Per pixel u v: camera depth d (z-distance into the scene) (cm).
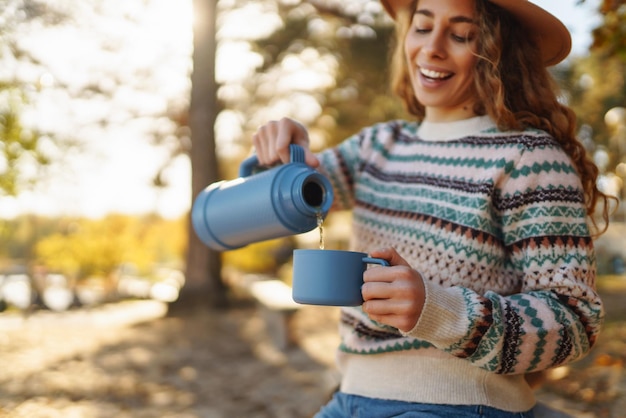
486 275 155
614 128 692
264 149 186
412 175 173
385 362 163
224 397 498
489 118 170
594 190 178
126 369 590
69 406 464
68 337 770
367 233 180
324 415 177
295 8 1188
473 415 152
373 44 1105
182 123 1291
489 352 140
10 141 515
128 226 1616
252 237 175
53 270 1560
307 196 167
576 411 328
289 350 698
